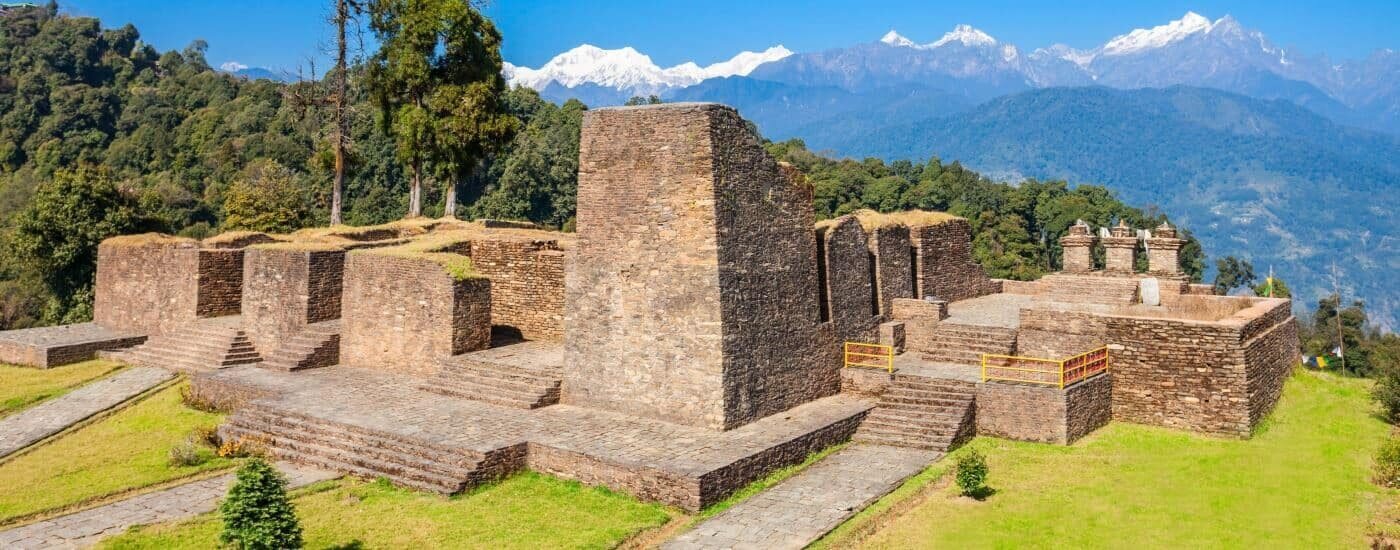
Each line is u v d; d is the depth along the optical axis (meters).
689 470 19.94
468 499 20.38
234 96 102.88
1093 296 36.59
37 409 29.70
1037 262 81.56
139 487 21.98
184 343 34.47
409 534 18.59
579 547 17.97
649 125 24.36
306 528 18.80
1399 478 21.02
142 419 28.12
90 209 44.84
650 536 18.66
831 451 23.83
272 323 33.75
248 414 25.69
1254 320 26.50
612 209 25.09
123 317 39.75
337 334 31.80
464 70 43.41
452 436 22.64
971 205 85.81
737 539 18.20
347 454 22.52
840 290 28.22
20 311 52.50
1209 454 23.30
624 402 24.83
